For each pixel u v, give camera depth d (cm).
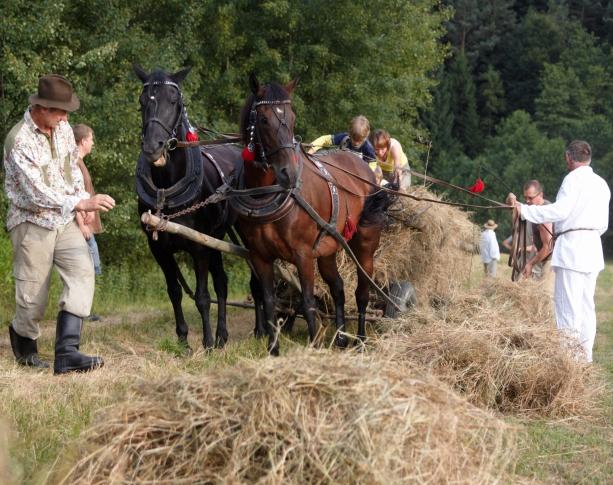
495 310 764
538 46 7794
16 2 1471
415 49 2452
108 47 1577
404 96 2559
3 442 420
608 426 620
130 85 1705
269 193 716
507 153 5616
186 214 780
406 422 382
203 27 2227
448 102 6906
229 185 750
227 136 910
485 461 424
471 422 430
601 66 7238
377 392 393
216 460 391
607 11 8138
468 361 658
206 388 414
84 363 729
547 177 5228
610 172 5156
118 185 1800
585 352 731
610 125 5975
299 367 409
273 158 693
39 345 926
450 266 991
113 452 398
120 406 417
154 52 1833
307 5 2281
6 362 786
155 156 729
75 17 1788
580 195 791
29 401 608
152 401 419
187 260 2125
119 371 746
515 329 704
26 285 734
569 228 798
